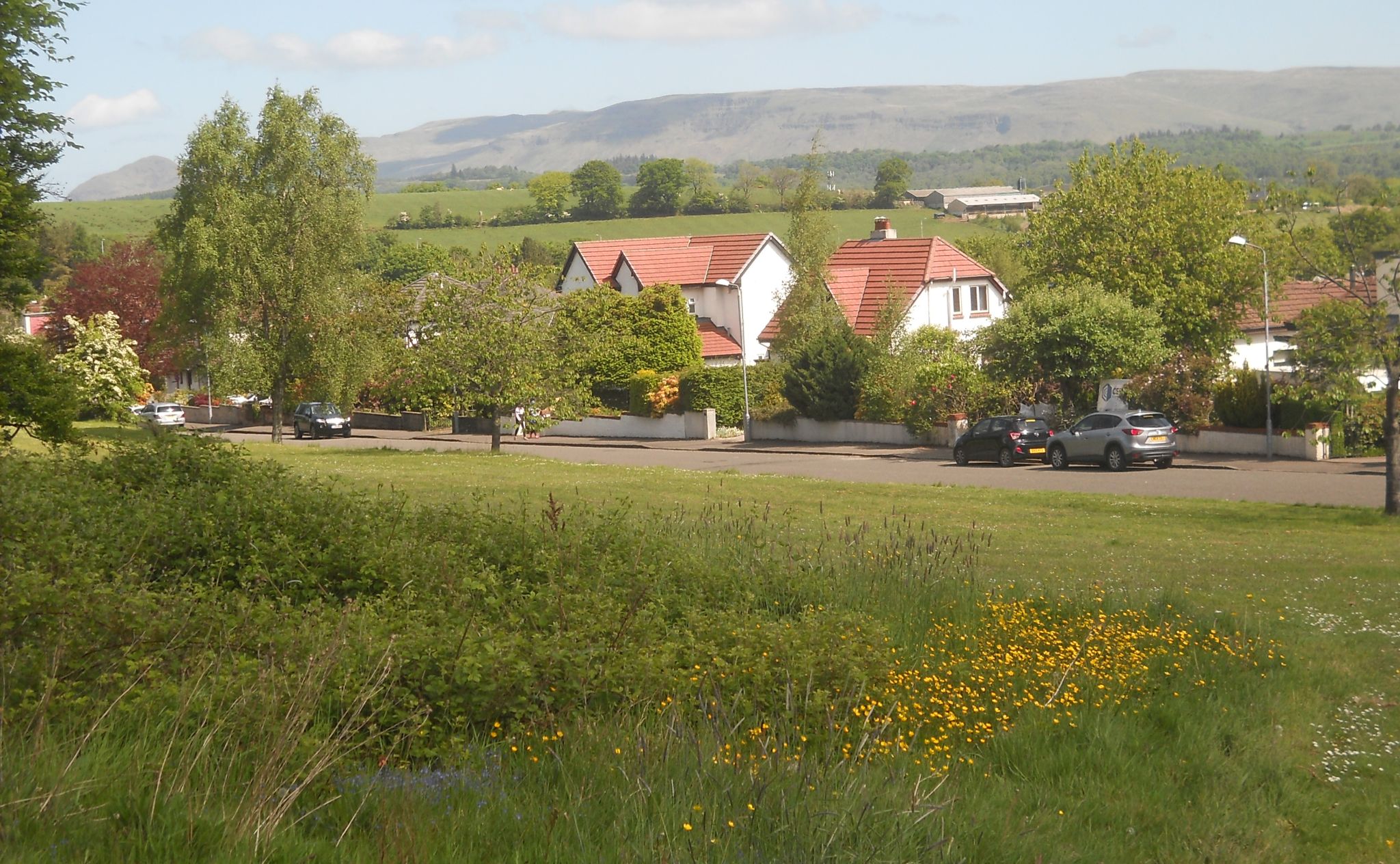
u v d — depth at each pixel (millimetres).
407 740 9188
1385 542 27828
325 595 13625
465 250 54062
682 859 7219
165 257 83812
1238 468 48094
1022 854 8250
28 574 10312
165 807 7031
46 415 27625
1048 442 51375
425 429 85188
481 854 7254
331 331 66250
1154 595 18844
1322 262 32062
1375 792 10594
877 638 12742
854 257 88312
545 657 10305
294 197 65688
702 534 19719
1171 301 64625
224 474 18406
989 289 85312
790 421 69312
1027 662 13812
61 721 8344
